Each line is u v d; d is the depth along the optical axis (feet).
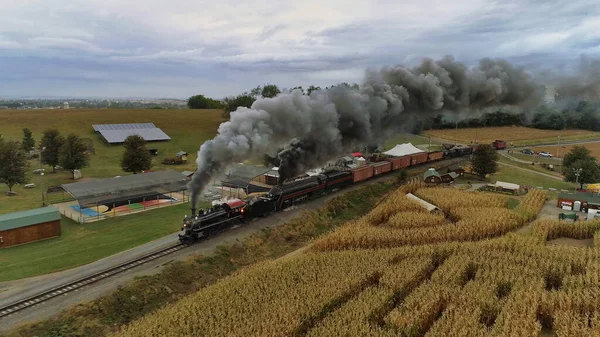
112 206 148.25
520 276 92.17
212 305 80.38
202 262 103.55
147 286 89.51
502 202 159.22
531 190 181.37
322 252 111.75
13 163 160.15
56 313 76.59
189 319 75.46
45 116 318.45
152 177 166.09
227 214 123.13
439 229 126.93
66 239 115.34
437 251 108.78
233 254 111.75
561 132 394.93
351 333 71.20
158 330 71.82
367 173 200.85
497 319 75.51
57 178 191.21
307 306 80.28
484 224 129.49
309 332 73.10
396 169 225.15
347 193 176.86
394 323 74.95
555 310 79.51
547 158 277.23
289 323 74.38
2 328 71.20
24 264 96.99
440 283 91.04
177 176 171.01
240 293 85.40
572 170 198.29
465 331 70.64
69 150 188.03
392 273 93.91
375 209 153.99
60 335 72.49
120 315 81.51
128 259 100.07
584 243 126.41
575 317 76.18
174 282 94.43
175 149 273.75
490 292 85.10
